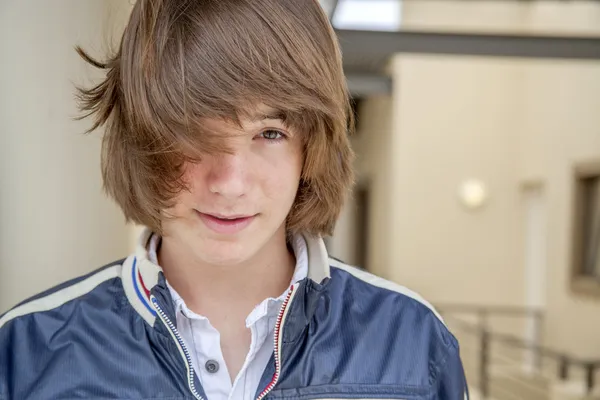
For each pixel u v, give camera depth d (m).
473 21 8.02
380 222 9.08
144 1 0.75
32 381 0.88
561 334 6.45
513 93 8.16
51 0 1.91
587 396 4.65
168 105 0.71
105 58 0.92
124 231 2.22
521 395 5.71
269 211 0.77
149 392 0.85
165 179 0.74
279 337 0.84
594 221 6.14
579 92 6.36
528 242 8.01
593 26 6.16
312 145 0.79
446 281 8.19
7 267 1.93
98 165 2.06
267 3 0.74
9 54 1.90
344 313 0.96
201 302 0.89
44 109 1.94
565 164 6.62
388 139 8.59
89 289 0.94
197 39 0.72
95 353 0.88
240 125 0.71
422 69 8.22
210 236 0.76
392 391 0.91
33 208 1.95
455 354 0.97
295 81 0.73
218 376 0.85
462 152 8.22
